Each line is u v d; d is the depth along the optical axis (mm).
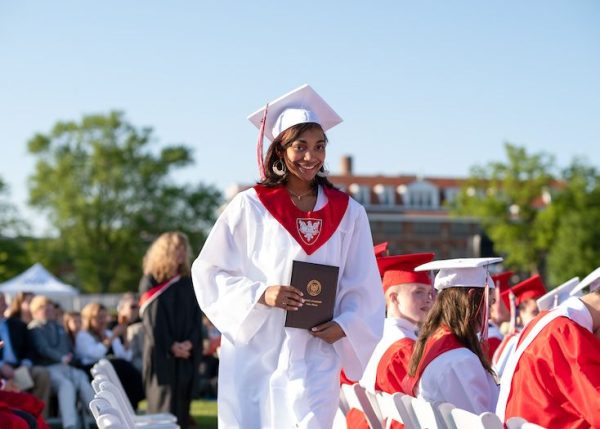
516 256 53938
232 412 3814
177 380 7973
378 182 74562
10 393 6359
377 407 4242
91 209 54094
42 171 54875
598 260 51844
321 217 3834
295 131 3803
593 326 3795
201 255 3893
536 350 3658
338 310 3885
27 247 54438
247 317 3729
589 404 3461
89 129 55406
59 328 10578
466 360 4086
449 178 78000
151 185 55688
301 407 3701
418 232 72812
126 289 56031
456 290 4281
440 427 3385
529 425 2836
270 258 3785
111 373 6199
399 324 4934
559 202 53469
